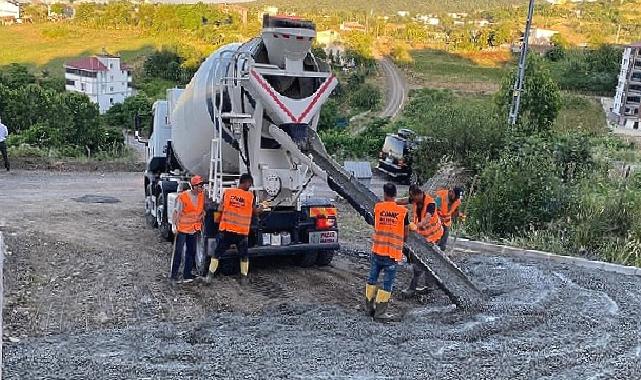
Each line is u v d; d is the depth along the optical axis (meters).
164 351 6.45
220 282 9.34
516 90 19.28
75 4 150.50
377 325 7.47
